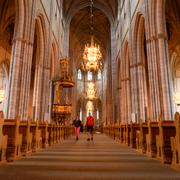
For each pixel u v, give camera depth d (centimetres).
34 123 703
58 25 2358
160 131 518
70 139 1566
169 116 1097
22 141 602
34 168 421
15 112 1139
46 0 1748
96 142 1220
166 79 1142
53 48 2158
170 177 352
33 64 2344
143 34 1742
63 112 1931
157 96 1154
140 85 1678
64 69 2078
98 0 3003
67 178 342
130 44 1856
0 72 2309
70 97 3641
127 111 2148
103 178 345
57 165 455
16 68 1177
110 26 3319
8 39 2005
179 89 2267
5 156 481
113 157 589
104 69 4478
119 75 2697
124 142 1075
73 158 562
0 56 2050
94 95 4538
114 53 2892
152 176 359
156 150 589
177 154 431
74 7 3052
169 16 1711
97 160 531
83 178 344
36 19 1534
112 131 1744
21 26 1227
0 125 432
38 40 1695
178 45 1905
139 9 1586
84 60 2120
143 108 1634
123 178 346
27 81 1238
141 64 1716
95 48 2081
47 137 911
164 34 1209
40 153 668
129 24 1905
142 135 711
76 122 1450
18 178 339
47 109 1730
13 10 1678
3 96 2292
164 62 1166
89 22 3684
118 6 2606
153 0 1255
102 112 4650
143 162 504
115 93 2741
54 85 2084
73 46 4028
